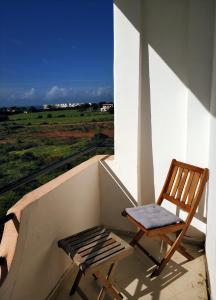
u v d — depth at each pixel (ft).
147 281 6.61
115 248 5.60
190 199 7.02
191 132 7.47
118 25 7.67
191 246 8.00
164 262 6.77
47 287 5.87
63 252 6.55
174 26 7.41
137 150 8.12
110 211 8.84
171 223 6.60
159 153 8.25
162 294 6.16
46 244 5.72
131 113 7.98
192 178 7.16
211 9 6.70
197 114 7.32
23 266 4.85
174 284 6.47
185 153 7.80
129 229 8.66
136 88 7.79
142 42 7.77
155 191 8.55
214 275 5.24
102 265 5.13
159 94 7.92
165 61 7.68
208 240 6.64
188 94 7.36
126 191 8.46
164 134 8.08
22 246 4.78
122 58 7.79
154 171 8.43
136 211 7.10
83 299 5.99
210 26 6.77
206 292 6.17
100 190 8.82
